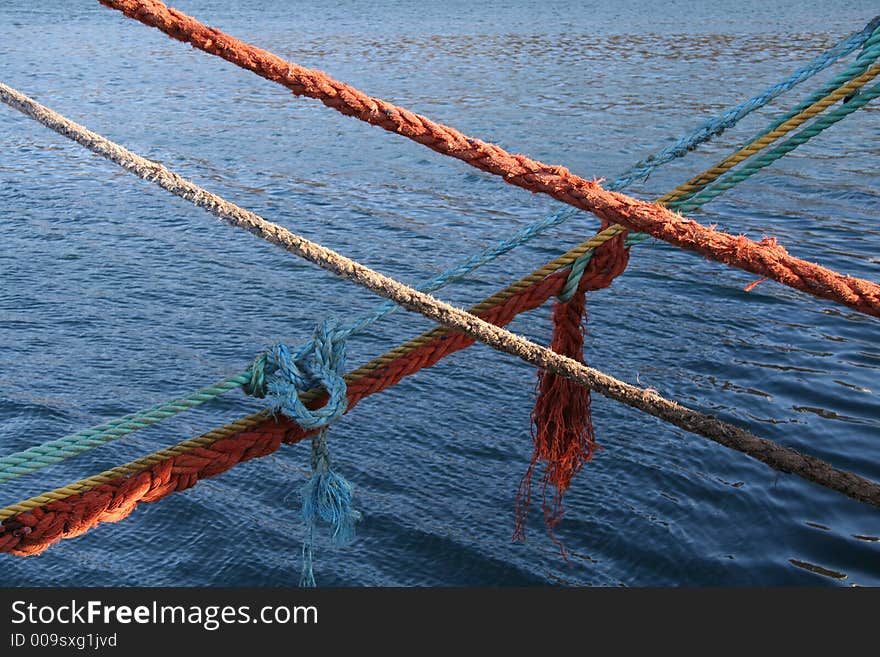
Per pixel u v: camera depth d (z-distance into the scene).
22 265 16.36
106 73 35.88
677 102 29.47
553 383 3.48
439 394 12.15
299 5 70.00
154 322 14.35
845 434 10.73
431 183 21.42
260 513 9.92
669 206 3.02
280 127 26.86
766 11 62.06
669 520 9.45
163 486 3.05
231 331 14.11
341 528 3.28
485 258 3.21
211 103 30.28
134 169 2.54
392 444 11.05
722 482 9.94
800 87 31.59
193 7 68.00
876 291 2.61
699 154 23.33
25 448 11.06
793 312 14.13
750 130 25.48
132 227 18.41
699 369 12.48
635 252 16.62
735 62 37.94
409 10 65.69
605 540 9.27
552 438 3.54
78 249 17.17
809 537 9.03
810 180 20.55
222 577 9.05
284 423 3.20
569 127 26.31
